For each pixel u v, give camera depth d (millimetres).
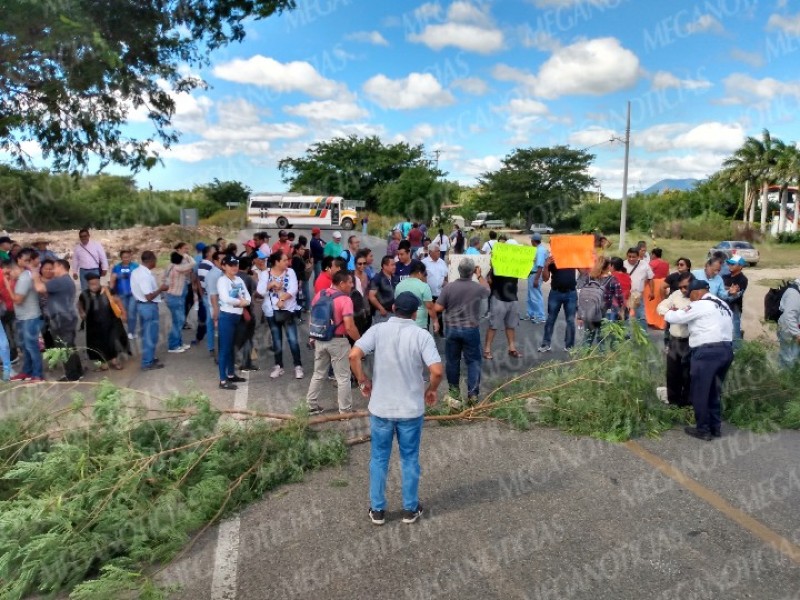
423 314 7867
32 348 7594
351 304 6375
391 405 4352
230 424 5191
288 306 7988
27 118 10273
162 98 10945
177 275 9430
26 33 8117
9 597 3541
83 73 9156
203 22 10633
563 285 9156
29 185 34438
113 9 9211
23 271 7453
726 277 9344
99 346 8188
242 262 8203
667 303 6711
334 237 14336
